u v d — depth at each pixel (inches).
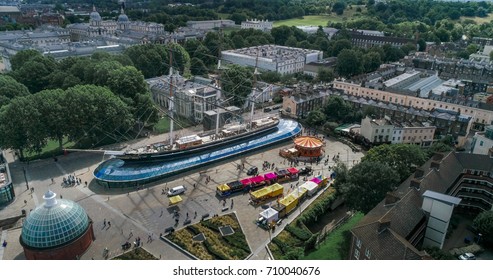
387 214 3804.1
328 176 6023.6
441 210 4146.2
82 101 6437.0
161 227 4584.2
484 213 4544.8
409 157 5265.8
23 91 7613.2
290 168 6013.8
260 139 7057.1
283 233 4532.5
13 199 5108.3
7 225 4598.9
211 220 4694.9
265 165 6279.5
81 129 6515.8
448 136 7199.8
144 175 5575.8
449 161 5137.8
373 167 4648.1
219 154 6407.5
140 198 5216.5
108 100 6688.0
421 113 7780.5
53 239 3823.8
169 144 6412.4
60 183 5565.9
